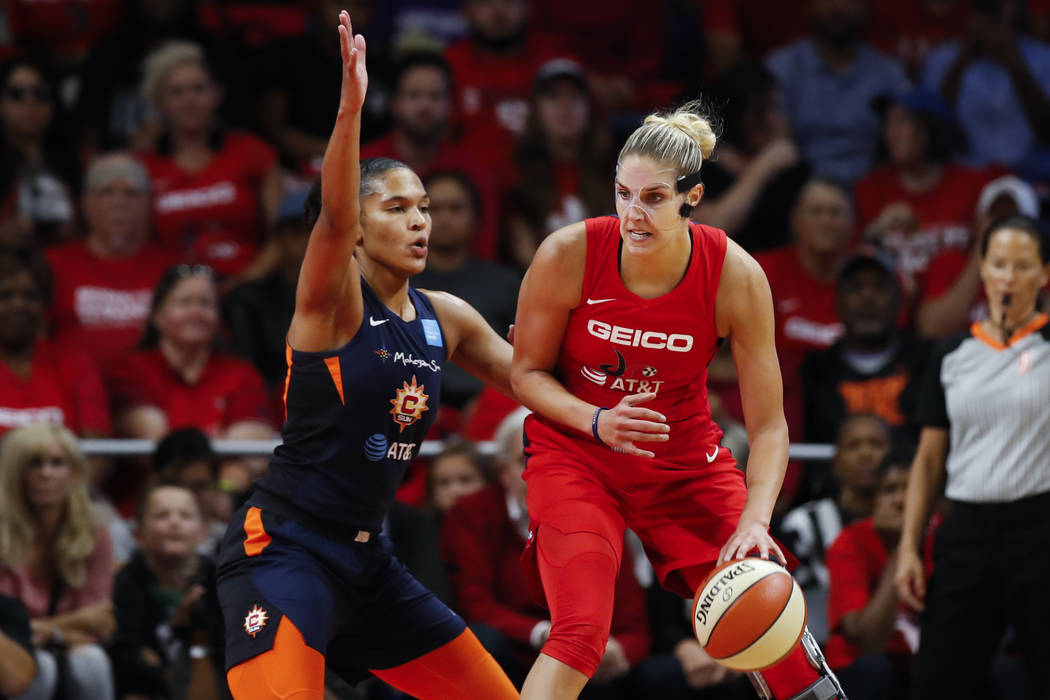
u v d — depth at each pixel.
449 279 27.62
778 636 13.24
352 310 14.01
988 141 35.28
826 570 22.84
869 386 26.19
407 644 15.11
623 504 14.62
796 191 31.80
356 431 14.16
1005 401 19.23
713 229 14.09
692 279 13.88
